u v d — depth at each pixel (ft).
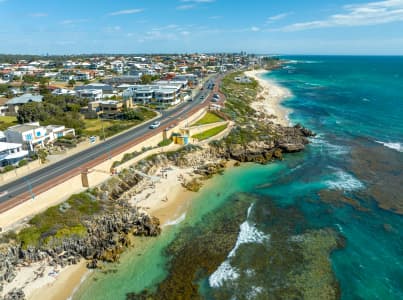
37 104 311.68
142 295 117.50
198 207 182.80
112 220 158.20
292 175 225.76
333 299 115.65
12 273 124.67
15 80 611.88
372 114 406.00
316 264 133.80
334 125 355.77
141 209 178.60
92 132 272.31
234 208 181.68
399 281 124.67
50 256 134.92
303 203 186.29
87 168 190.19
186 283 123.03
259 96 520.42
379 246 145.69
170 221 168.04
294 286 121.70
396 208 177.47
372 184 207.62
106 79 607.78
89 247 140.67
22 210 147.23
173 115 326.44
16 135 217.56
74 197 168.25
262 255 139.54
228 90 512.22
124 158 218.18
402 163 241.35
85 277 126.41
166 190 201.26
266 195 197.47
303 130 317.83
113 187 191.62
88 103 351.05
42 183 172.24
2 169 186.50
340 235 154.20
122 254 140.67
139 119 313.32
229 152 260.42
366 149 273.95
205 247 145.59
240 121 325.83
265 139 280.31
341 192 197.98
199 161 245.65
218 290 119.55
